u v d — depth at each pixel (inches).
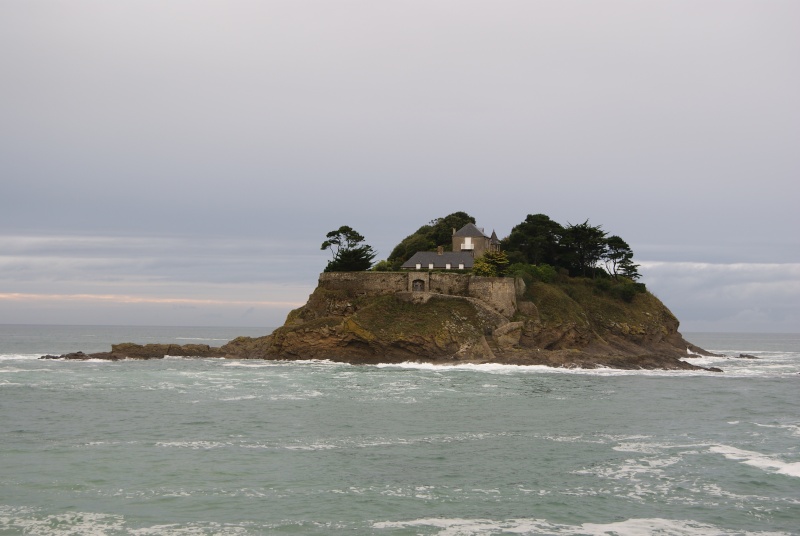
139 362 4298.7
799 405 2805.1
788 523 1393.9
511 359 4099.4
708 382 3627.0
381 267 5364.2
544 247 5777.6
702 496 1546.5
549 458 1865.2
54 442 1990.7
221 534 1315.2
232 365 4094.5
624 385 3398.1
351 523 1374.3
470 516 1417.3
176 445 1967.3
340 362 4239.7
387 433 2159.2
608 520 1401.3
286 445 1984.5
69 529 1328.7
